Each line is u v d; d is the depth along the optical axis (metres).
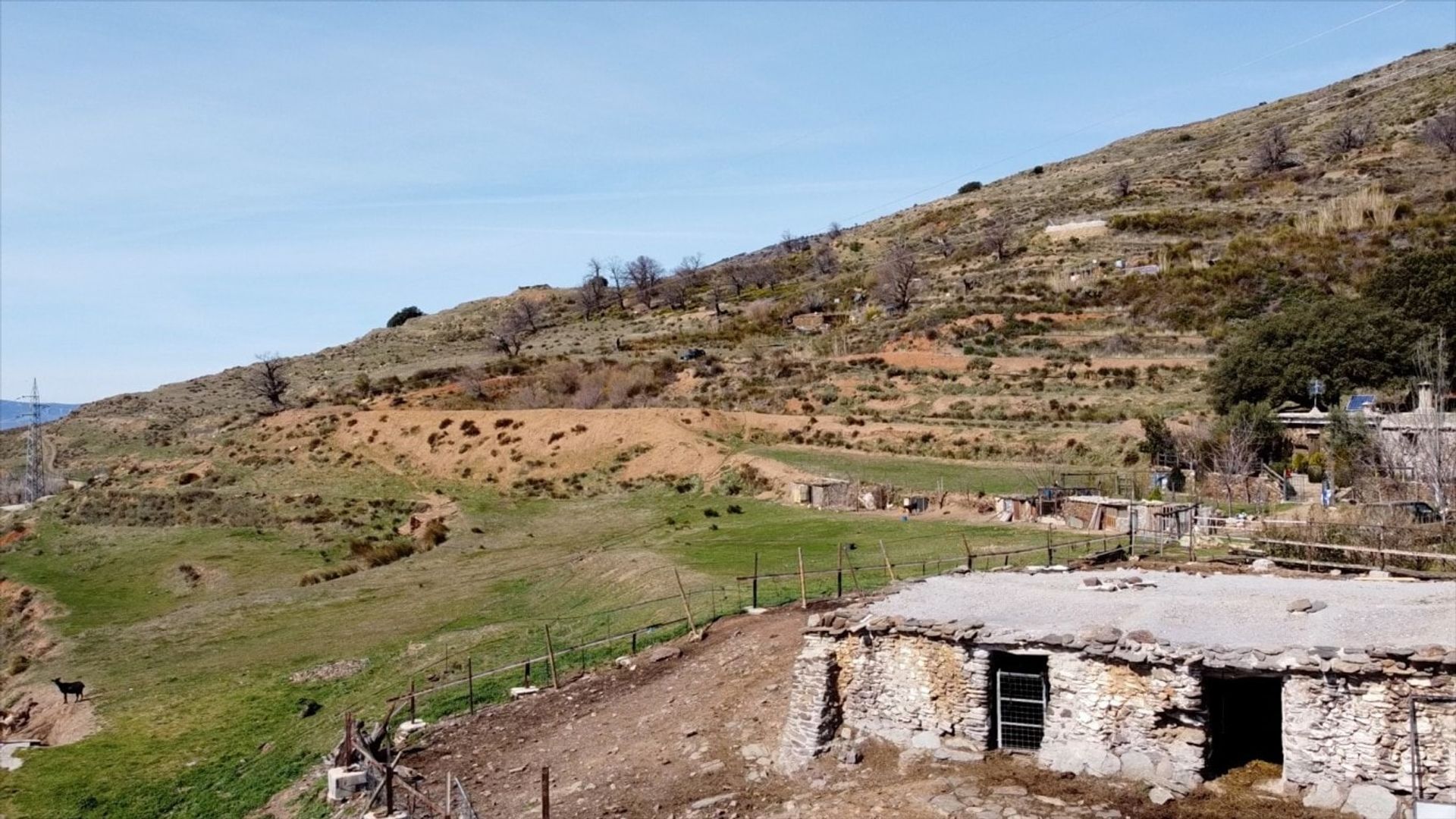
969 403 77.88
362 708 32.62
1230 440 51.94
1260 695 18.28
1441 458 36.94
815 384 89.62
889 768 18.73
